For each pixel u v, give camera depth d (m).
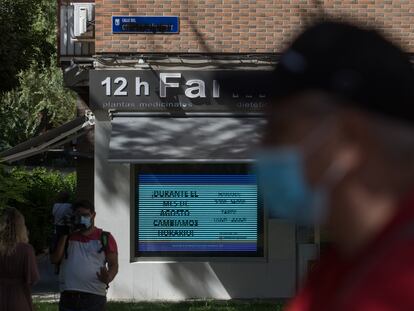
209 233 14.73
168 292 14.66
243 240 14.70
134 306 13.76
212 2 14.97
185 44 14.95
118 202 14.66
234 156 13.84
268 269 14.61
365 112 1.31
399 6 14.97
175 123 14.61
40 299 14.90
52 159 41.88
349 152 1.33
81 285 8.41
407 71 1.31
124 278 14.64
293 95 1.37
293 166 1.39
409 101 1.30
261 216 14.67
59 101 39.12
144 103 14.79
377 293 1.16
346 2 15.00
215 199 14.73
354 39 1.32
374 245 1.25
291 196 1.41
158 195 14.75
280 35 14.97
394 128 1.31
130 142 14.26
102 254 8.50
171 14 14.96
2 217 7.73
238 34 14.95
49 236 21.89
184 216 14.75
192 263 14.66
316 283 1.44
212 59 14.84
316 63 1.34
